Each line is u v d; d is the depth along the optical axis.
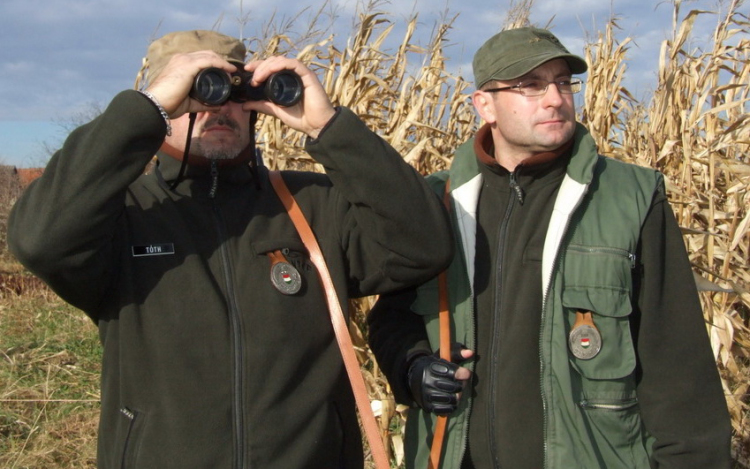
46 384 4.71
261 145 4.36
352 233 2.11
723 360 3.99
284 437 1.91
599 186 2.14
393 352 2.30
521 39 2.20
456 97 4.82
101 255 1.89
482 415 2.16
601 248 2.05
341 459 2.06
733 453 3.69
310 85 2.01
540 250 2.15
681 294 2.06
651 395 2.05
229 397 1.89
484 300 2.21
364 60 4.32
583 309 2.03
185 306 1.93
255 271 2.00
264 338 1.94
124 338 1.94
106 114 1.83
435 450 2.14
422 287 2.26
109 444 1.97
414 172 2.06
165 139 2.07
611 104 4.79
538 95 2.15
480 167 2.30
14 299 7.03
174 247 1.98
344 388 2.08
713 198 4.03
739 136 4.56
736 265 4.11
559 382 2.02
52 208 1.79
